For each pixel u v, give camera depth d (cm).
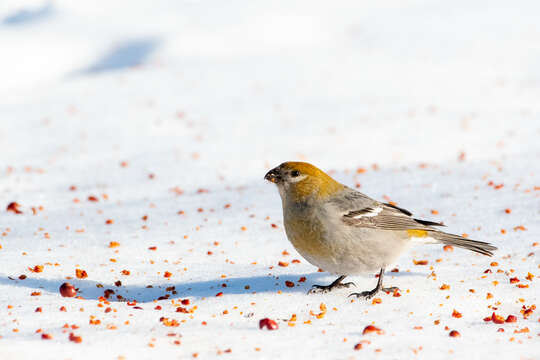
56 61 2931
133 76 2741
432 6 3766
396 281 902
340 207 848
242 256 1034
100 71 2908
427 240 905
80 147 1919
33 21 3406
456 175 1488
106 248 1066
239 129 2055
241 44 3203
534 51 2886
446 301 812
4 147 1936
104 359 593
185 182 1582
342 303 814
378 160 1702
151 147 1903
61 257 1006
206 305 805
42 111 2305
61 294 816
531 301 814
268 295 845
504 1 3775
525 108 2148
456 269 947
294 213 870
